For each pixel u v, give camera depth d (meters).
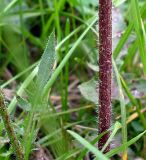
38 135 0.25
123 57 0.29
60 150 0.20
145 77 0.28
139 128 0.24
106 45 0.16
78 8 0.32
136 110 0.24
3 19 0.30
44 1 0.35
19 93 0.22
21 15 0.29
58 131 0.22
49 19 0.31
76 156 0.22
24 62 0.27
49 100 0.24
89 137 0.22
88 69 0.31
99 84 0.17
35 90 0.17
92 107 0.26
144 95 0.25
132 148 0.24
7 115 0.15
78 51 0.30
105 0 0.16
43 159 0.22
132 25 0.23
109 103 0.17
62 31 0.33
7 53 0.30
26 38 0.33
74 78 0.31
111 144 0.20
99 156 0.15
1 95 0.15
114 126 0.17
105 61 0.17
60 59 0.27
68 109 0.27
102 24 0.16
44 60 0.16
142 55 0.21
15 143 0.16
